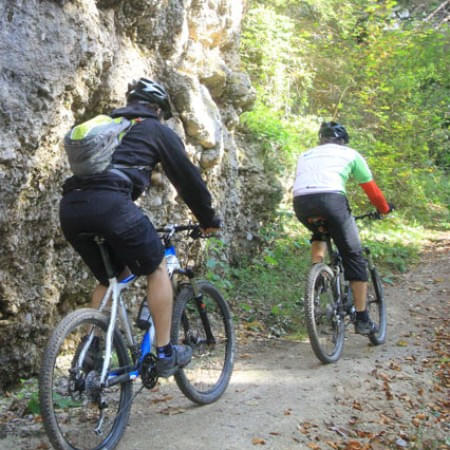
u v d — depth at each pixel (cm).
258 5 1051
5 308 402
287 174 904
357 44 1145
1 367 408
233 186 721
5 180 380
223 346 421
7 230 389
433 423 405
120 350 335
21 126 387
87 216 307
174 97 596
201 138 615
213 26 674
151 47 572
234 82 734
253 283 687
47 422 286
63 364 366
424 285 761
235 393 413
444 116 1276
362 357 508
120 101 508
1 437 335
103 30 478
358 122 1172
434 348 538
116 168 318
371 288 720
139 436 343
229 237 717
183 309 377
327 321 495
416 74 1201
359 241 502
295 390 421
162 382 430
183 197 349
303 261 773
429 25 1273
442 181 1380
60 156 435
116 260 335
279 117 1042
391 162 1075
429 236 1060
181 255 604
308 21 1199
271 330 579
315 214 488
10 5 384
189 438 340
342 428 376
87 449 314
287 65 1096
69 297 477
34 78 394
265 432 354
